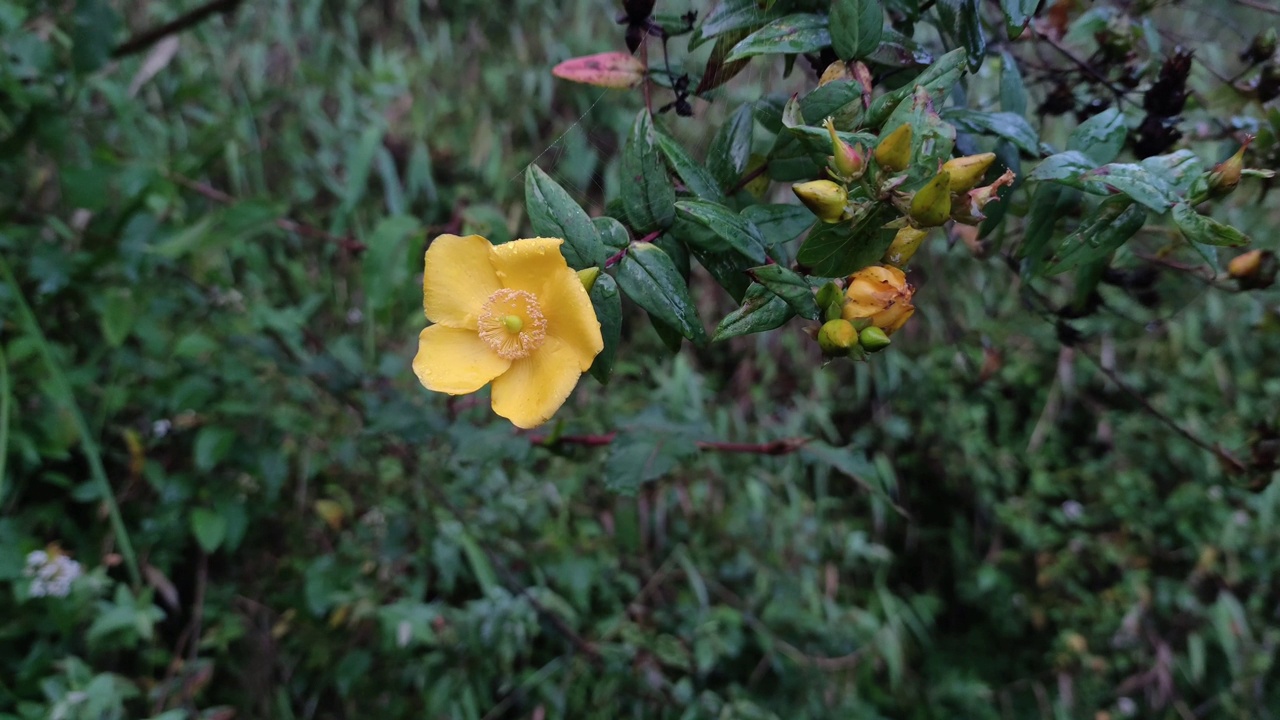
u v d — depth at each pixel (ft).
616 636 1.75
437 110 2.47
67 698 1.21
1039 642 2.17
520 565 1.78
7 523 1.36
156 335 1.43
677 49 0.99
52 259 1.35
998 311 2.20
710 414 2.17
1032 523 2.14
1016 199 0.96
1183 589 2.04
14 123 1.44
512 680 1.64
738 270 0.70
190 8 2.19
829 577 2.05
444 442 1.74
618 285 0.71
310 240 2.14
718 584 1.96
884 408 2.30
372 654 1.64
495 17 2.82
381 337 2.03
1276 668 2.04
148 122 1.95
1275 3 1.22
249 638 1.62
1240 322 2.22
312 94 2.28
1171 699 2.00
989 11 1.04
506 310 0.67
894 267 0.59
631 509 1.78
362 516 1.74
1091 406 2.14
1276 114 0.92
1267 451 0.97
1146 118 0.91
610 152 1.80
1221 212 1.94
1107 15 0.97
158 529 1.49
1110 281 1.04
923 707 2.02
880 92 0.86
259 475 1.51
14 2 1.45
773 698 1.87
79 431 1.32
